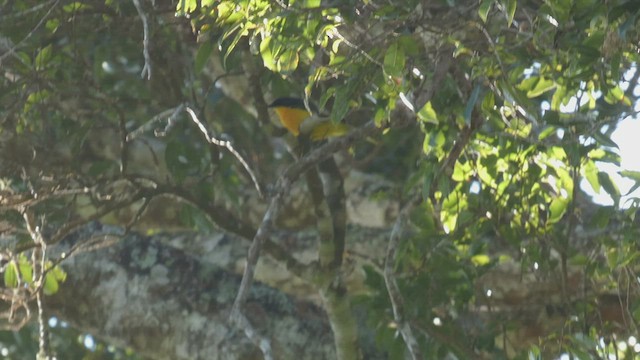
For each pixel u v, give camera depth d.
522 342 11.37
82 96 11.59
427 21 8.44
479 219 10.05
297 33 8.22
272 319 11.31
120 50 13.15
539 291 11.32
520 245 10.26
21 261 11.33
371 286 10.54
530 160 9.48
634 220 9.73
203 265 11.79
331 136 11.94
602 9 7.97
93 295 11.67
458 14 8.49
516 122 9.07
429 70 8.77
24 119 11.78
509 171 9.45
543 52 8.37
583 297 10.30
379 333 10.46
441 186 9.23
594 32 8.07
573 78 8.30
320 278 10.98
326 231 11.05
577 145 8.84
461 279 10.39
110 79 13.80
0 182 10.77
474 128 9.09
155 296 11.53
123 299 11.58
